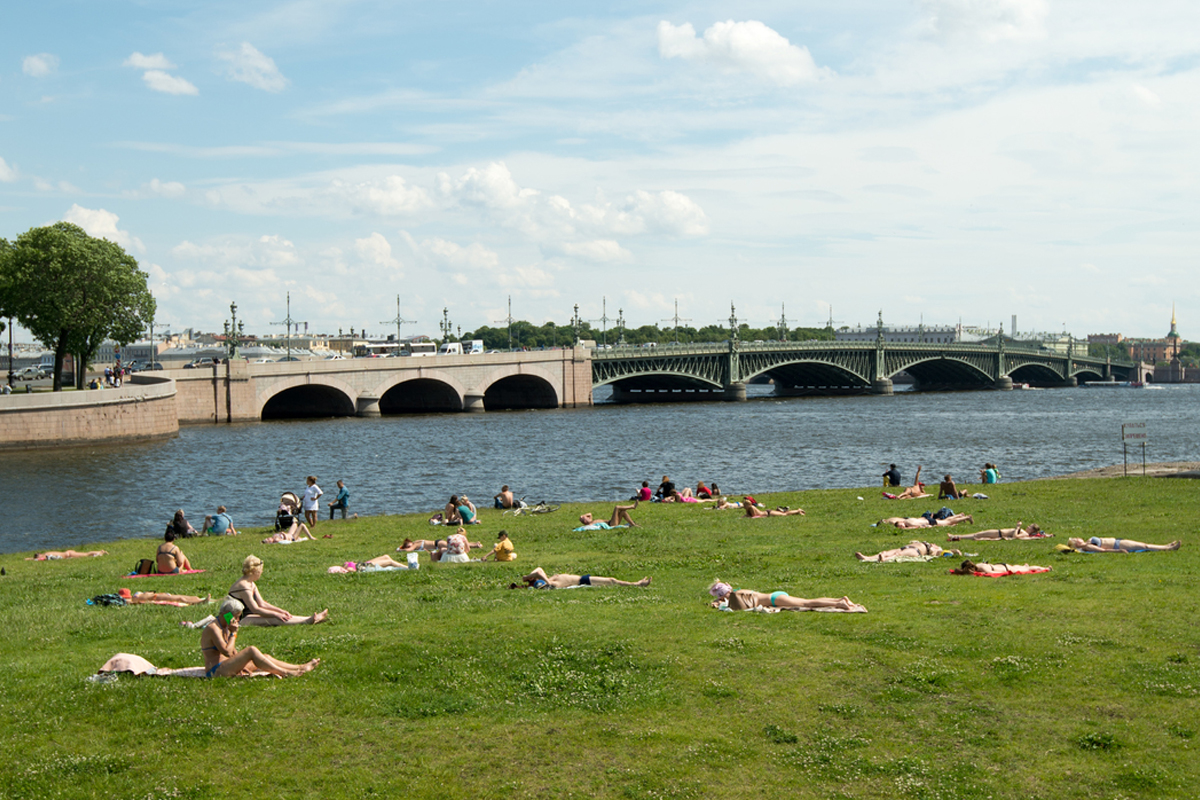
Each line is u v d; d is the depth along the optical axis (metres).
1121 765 16.73
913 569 31.73
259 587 31.39
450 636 23.03
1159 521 41.50
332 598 28.58
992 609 25.03
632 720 18.86
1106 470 75.38
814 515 48.88
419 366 179.50
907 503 52.09
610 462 100.06
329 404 176.62
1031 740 17.72
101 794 16.31
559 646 22.41
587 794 16.30
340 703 19.52
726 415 183.00
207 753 17.67
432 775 16.94
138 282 136.88
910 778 16.55
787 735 18.08
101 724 18.58
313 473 89.69
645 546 39.53
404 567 35.72
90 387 128.38
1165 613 24.06
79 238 133.88
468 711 19.34
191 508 69.25
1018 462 98.94
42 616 26.53
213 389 154.00
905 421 164.62
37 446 106.50
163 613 26.94
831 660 21.38
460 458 103.62
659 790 16.36
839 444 120.00
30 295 126.31
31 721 18.50
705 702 19.55
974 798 15.91
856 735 18.16
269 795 16.33
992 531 38.62
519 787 16.52
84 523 62.34
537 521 49.62
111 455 102.69
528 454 107.88
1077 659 21.00
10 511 66.75
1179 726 17.91
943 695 19.59
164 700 19.41
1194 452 108.00
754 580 30.55
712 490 58.84
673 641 22.78
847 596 27.36
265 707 19.23
